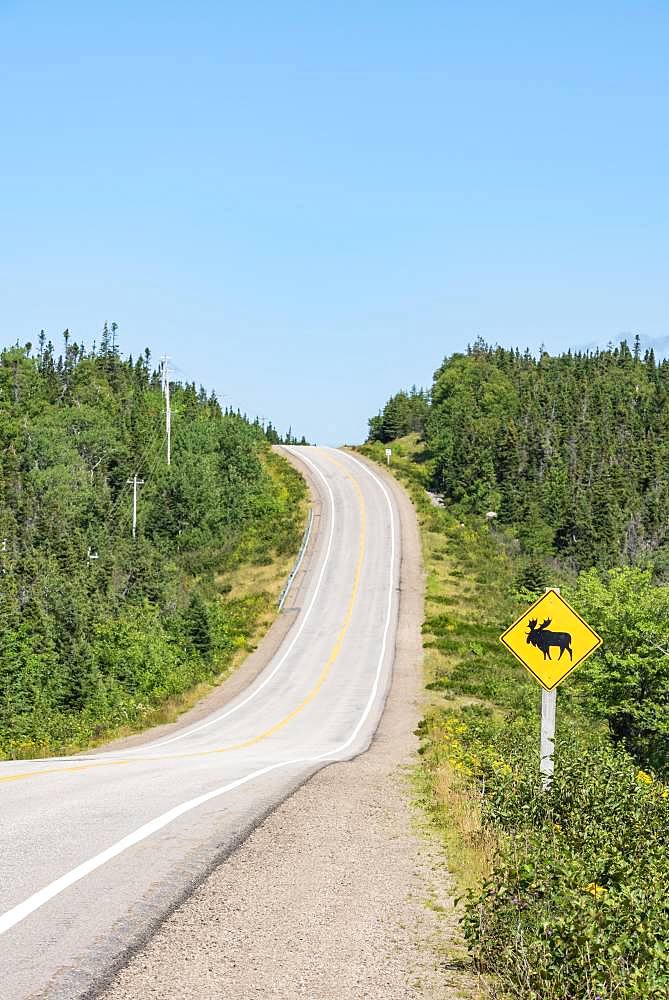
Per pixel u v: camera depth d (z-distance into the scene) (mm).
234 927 6973
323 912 7602
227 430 103250
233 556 73875
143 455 101875
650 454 118750
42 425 106375
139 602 58781
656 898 6578
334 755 24438
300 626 54938
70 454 99812
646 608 26828
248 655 49781
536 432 117750
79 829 9664
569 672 11867
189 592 59688
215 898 7633
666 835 9133
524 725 20000
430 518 82812
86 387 134625
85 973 5719
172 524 81375
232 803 12102
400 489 94875
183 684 43062
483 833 10852
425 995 6102
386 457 111375
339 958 6598
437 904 8203
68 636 45500
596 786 9859
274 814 11648
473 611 58000
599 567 84438
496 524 89438
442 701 39875
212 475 85812
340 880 8695
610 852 7594
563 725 20438
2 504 85000
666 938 6266
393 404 143375
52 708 40344
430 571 66562
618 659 26438
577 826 8758
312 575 65875
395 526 79438
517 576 64500
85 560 70000
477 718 28781
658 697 27000
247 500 85562
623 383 170875
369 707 38625
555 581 61781
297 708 38688
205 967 6137
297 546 73625
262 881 8336
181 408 135750
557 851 7219
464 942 7215
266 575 67312
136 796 12219
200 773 15797
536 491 97125
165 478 84625
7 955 5895
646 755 26938
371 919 7566
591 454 114938
